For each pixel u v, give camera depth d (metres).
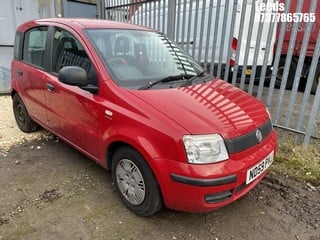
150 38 3.54
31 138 4.39
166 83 2.95
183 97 2.68
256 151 2.55
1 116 5.41
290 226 2.64
